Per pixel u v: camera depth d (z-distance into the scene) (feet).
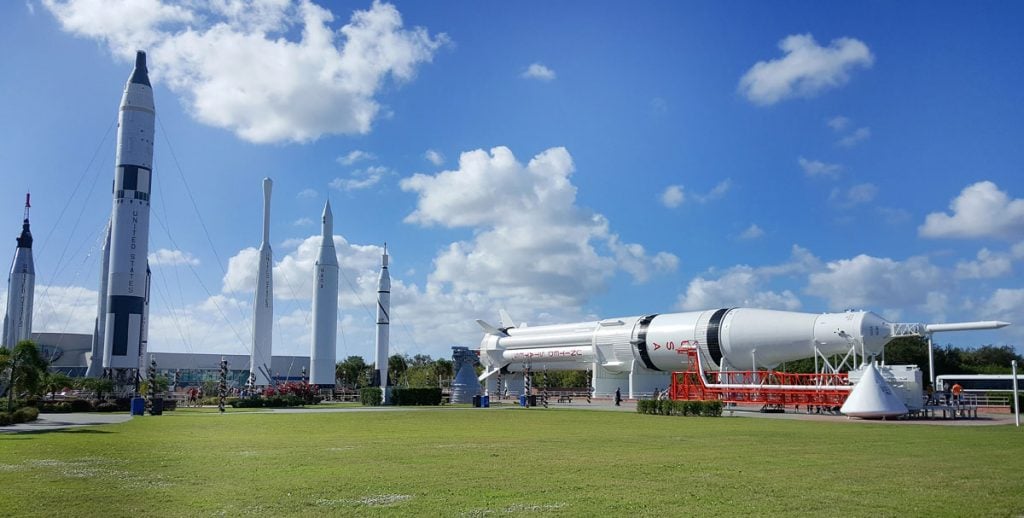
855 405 147.64
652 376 261.65
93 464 65.36
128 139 240.12
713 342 221.87
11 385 156.46
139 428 119.85
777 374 195.31
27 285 336.90
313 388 294.25
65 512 42.29
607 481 54.29
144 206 241.96
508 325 322.75
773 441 91.15
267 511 42.57
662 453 75.41
